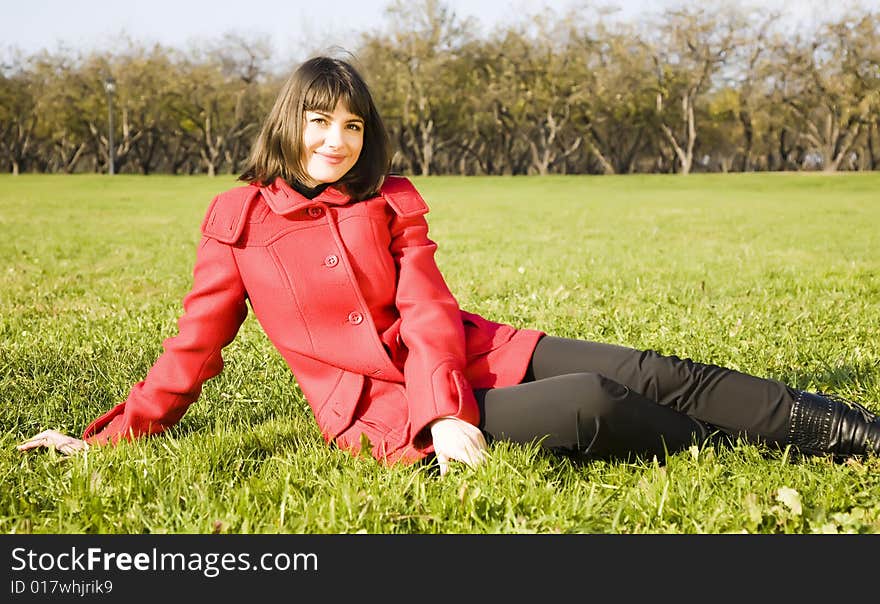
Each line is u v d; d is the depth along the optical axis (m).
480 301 6.91
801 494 2.50
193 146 79.00
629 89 67.38
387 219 2.74
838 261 10.04
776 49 66.06
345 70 2.62
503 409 2.62
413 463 2.59
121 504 2.51
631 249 11.85
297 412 3.58
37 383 4.08
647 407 2.61
